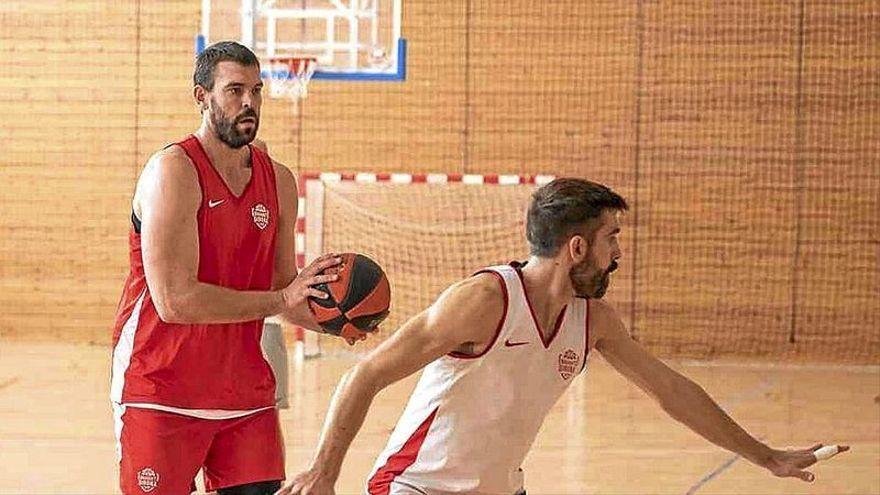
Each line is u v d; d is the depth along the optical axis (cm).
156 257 600
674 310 1784
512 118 1786
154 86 1802
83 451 1145
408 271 1784
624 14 1767
